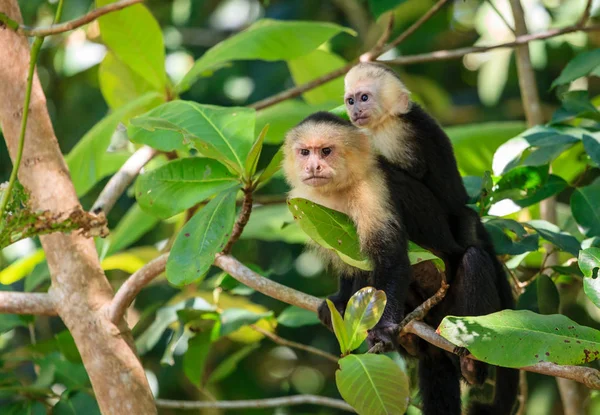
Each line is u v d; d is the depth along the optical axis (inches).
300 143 358.0
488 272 346.3
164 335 620.4
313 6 718.5
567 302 528.4
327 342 640.4
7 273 490.9
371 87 399.2
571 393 422.0
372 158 358.0
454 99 740.7
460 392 362.9
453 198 375.9
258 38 446.6
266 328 467.2
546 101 706.2
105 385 341.7
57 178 355.3
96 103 685.9
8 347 603.2
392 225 335.6
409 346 357.7
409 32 466.0
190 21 721.6
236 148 329.1
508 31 633.6
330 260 373.7
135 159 417.1
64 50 644.7
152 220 472.7
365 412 248.7
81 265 350.3
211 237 306.3
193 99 678.5
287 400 418.3
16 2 366.0
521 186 366.3
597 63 392.5
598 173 480.7
